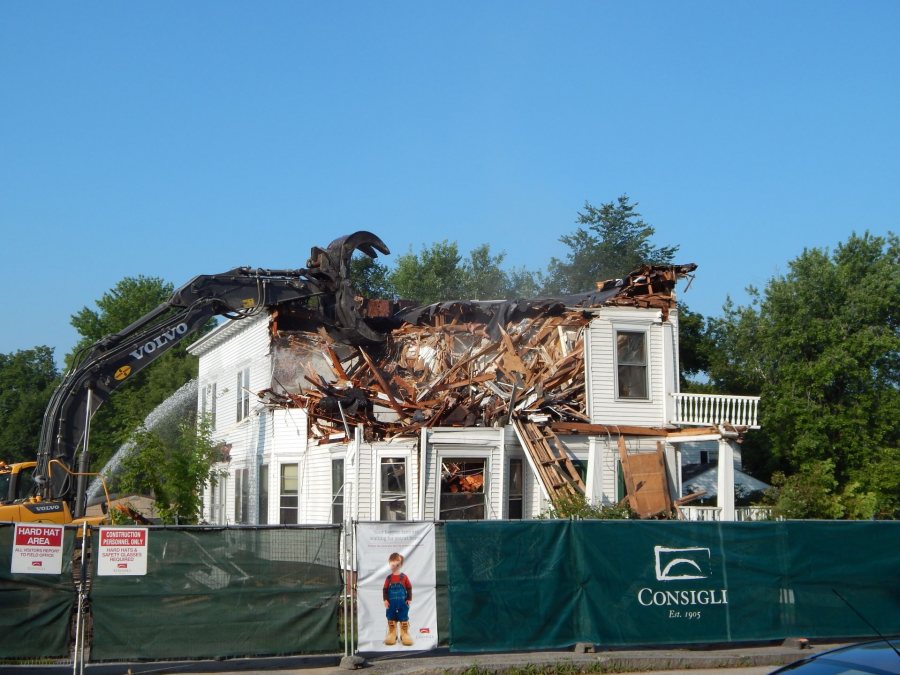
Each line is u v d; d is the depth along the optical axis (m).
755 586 14.38
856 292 34.91
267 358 26.92
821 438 31.77
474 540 13.16
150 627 11.60
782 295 35.03
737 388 35.81
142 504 30.97
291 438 26.03
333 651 12.30
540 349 24.86
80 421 19.17
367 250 24.95
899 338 34.31
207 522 32.12
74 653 11.45
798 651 14.07
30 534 11.27
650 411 24.62
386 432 22.81
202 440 26.81
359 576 12.55
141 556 11.69
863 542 15.12
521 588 13.26
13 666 11.23
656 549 13.98
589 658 13.00
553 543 13.57
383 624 12.53
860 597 14.91
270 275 22.92
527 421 23.00
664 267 24.91
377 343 25.02
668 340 25.03
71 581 11.40
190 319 21.09
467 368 24.08
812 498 25.11
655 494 22.55
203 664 12.23
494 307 25.70
